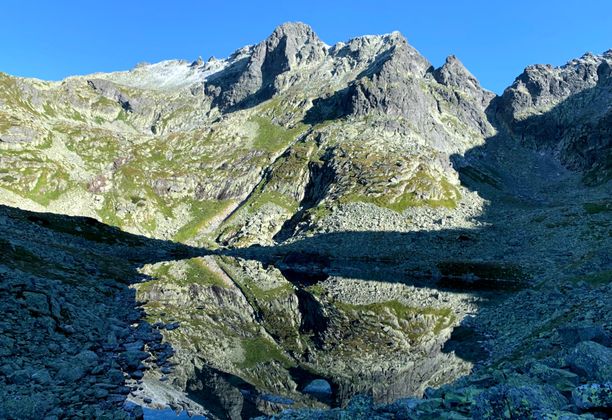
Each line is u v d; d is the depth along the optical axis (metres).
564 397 13.94
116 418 18.36
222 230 197.75
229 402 23.78
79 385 22.11
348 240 143.00
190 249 153.75
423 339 41.59
